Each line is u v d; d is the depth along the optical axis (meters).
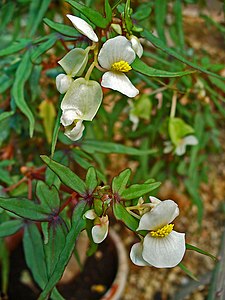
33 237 0.22
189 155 0.33
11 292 0.37
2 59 0.30
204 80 0.27
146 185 0.17
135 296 0.43
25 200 0.18
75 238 0.16
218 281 0.25
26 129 0.29
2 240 0.31
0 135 0.28
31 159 0.32
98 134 0.31
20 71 0.23
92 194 0.17
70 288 0.38
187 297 0.38
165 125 0.28
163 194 0.47
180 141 0.28
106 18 0.17
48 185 0.19
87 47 0.17
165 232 0.16
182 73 0.17
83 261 0.39
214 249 0.46
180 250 0.17
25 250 0.22
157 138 0.32
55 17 0.31
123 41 0.16
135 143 0.35
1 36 0.31
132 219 0.16
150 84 0.26
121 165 0.44
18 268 0.38
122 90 0.16
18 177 0.27
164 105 0.29
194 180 0.34
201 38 0.46
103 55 0.16
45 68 0.26
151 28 0.29
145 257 0.16
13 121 0.28
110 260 0.39
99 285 0.38
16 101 0.22
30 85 0.26
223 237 0.25
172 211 0.16
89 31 0.16
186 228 0.47
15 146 0.31
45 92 0.30
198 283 0.36
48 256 0.18
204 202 0.49
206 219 0.48
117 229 0.45
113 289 0.36
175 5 0.28
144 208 0.17
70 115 0.16
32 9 0.26
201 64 0.27
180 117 0.30
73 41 0.22
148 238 0.16
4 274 0.32
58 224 0.18
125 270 0.38
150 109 0.28
